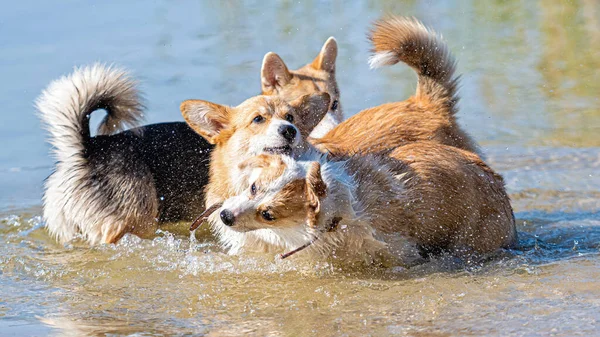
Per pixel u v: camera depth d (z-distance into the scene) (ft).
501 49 82.84
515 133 65.31
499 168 59.16
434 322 33.63
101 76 49.85
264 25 89.30
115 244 47.78
